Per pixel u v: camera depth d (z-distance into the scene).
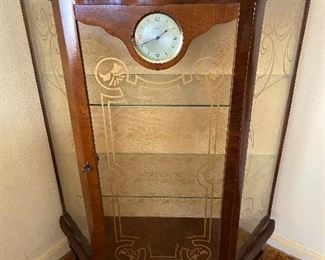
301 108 1.23
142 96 0.92
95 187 1.01
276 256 1.49
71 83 0.88
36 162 1.28
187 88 0.90
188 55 0.83
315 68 1.15
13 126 1.15
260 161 1.17
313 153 1.26
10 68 1.09
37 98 1.21
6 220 1.23
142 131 0.99
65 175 1.29
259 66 0.92
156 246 1.18
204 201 1.08
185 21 0.76
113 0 0.75
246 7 0.75
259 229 1.33
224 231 1.07
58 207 1.43
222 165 0.98
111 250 1.16
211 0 0.74
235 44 0.79
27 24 1.05
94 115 0.93
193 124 0.96
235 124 0.89
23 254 1.34
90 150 0.96
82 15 0.78
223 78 0.86
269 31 0.89
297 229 1.44
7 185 1.19
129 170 1.05
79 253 1.26
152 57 0.81
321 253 1.40
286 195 1.41
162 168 1.05
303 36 1.09
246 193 1.17
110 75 0.88
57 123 1.16
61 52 0.86
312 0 1.07
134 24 0.77
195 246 1.16
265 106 1.05
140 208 1.12
